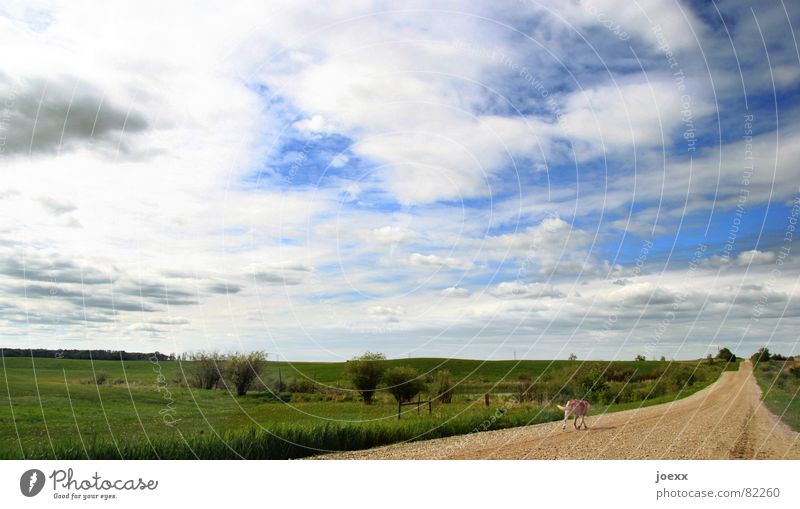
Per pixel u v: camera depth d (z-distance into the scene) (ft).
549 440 51.98
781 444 49.39
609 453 46.78
